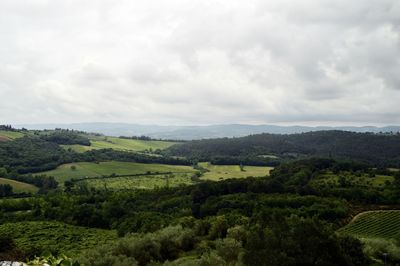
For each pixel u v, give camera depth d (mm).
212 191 125312
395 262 61000
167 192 137500
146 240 60844
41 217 119750
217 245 51938
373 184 132375
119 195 138750
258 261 30031
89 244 90062
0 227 104375
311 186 126000
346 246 40719
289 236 31359
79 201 133375
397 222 100812
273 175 153625
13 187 147875
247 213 100750
